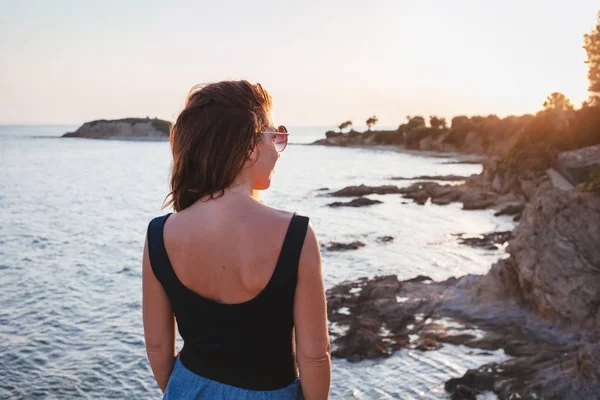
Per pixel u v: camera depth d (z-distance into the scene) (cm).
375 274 2050
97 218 3722
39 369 1205
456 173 7819
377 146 16588
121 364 1230
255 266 125
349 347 1242
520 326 1342
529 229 1523
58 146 17712
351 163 10225
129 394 1095
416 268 2162
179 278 132
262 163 139
